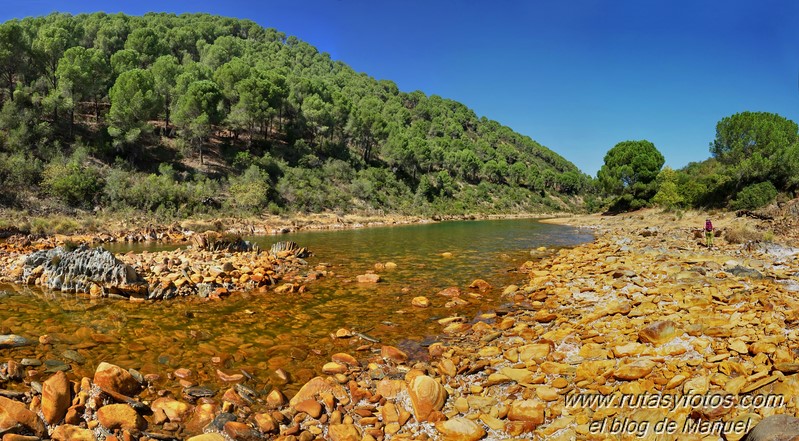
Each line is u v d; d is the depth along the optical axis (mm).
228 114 68188
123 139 50344
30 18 85312
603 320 9492
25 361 7273
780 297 9828
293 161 73562
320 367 7832
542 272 16609
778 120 43438
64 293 12750
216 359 8039
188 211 44750
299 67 169250
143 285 13078
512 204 107562
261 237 36531
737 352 6637
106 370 6418
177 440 5348
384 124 97812
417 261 20656
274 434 5578
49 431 5238
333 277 16469
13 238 26750
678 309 9602
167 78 66562
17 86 50469
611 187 63406
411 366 7816
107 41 84188
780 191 38281
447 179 102375
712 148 45406
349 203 67312
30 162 40188
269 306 12078
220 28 165125
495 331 9617
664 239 26828
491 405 6121
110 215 39000
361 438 5445
